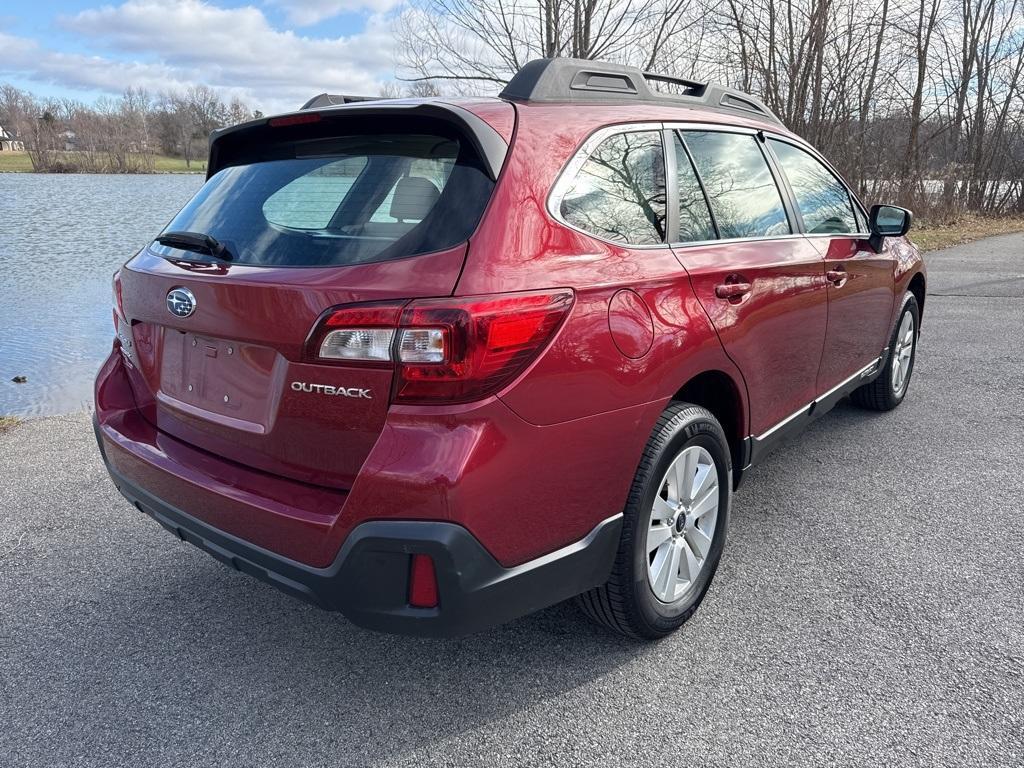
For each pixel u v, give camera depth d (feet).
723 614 9.13
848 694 7.66
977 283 36.14
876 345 14.44
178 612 9.53
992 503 12.05
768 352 9.86
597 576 7.54
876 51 62.23
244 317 6.92
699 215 9.18
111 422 8.92
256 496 6.95
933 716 7.31
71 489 13.41
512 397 6.36
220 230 7.83
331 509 6.57
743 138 10.78
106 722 7.54
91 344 30.22
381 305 6.16
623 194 8.07
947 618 8.93
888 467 13.60
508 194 6.79
